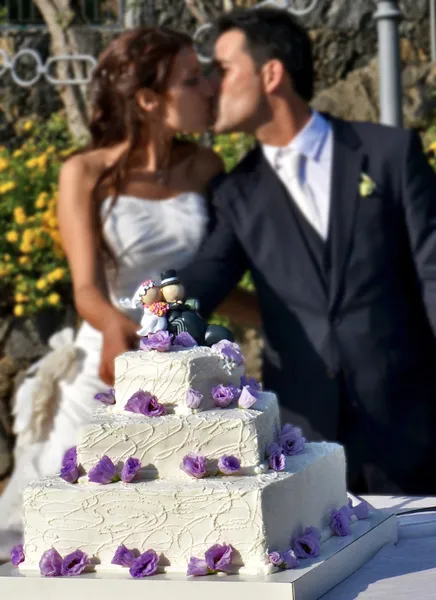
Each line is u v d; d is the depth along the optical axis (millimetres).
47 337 5758
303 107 3600
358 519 2158
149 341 1989
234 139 5836
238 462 1816
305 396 3492
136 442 1849
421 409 3461
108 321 3594
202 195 4121
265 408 1945
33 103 6648
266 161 3621
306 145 3520
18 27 6770
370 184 3441
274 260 3523
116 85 3926
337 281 3445
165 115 3957
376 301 3447
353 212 3457
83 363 4316
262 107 3562
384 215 3463
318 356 3463
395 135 3537
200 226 4043
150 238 3945
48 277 5617
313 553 1837
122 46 3930
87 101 6551
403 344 3461
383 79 4660
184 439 1839
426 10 6371
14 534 4336
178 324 2031
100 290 3760
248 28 3570
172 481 1817
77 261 3832
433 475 3484
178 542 1772
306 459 1997
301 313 3492
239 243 3619
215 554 1739
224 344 2000
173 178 4086
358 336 3436
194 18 6543
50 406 4312
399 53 4660
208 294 3559
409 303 3498
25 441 4406
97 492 1805
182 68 3928
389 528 2182
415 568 1958
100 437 1857
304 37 3607
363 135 3553
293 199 3537
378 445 3461
